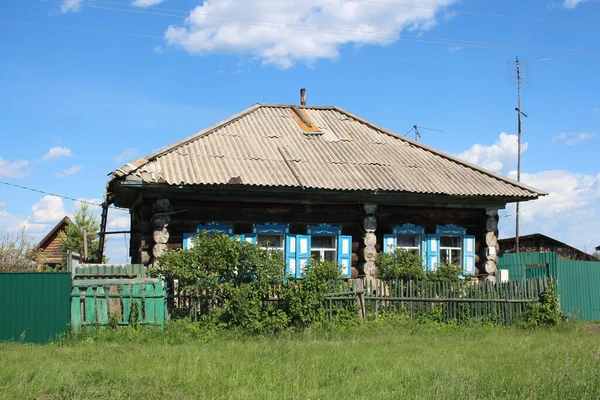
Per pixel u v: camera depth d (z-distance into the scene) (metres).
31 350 10.60
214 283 13.12
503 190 18.48
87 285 12.48
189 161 16.48
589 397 7.46
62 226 35.34
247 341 12.19
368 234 17.81
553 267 19.30
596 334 14.95
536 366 9.43
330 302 14.03
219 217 16.78
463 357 10.50
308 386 8.12
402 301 15.05
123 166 15.40
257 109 21.86
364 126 22.08
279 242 17.41
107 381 8.10
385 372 8.87
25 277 11.91
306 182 16.28
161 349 10.84
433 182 18.08
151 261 16.09
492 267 19.17
